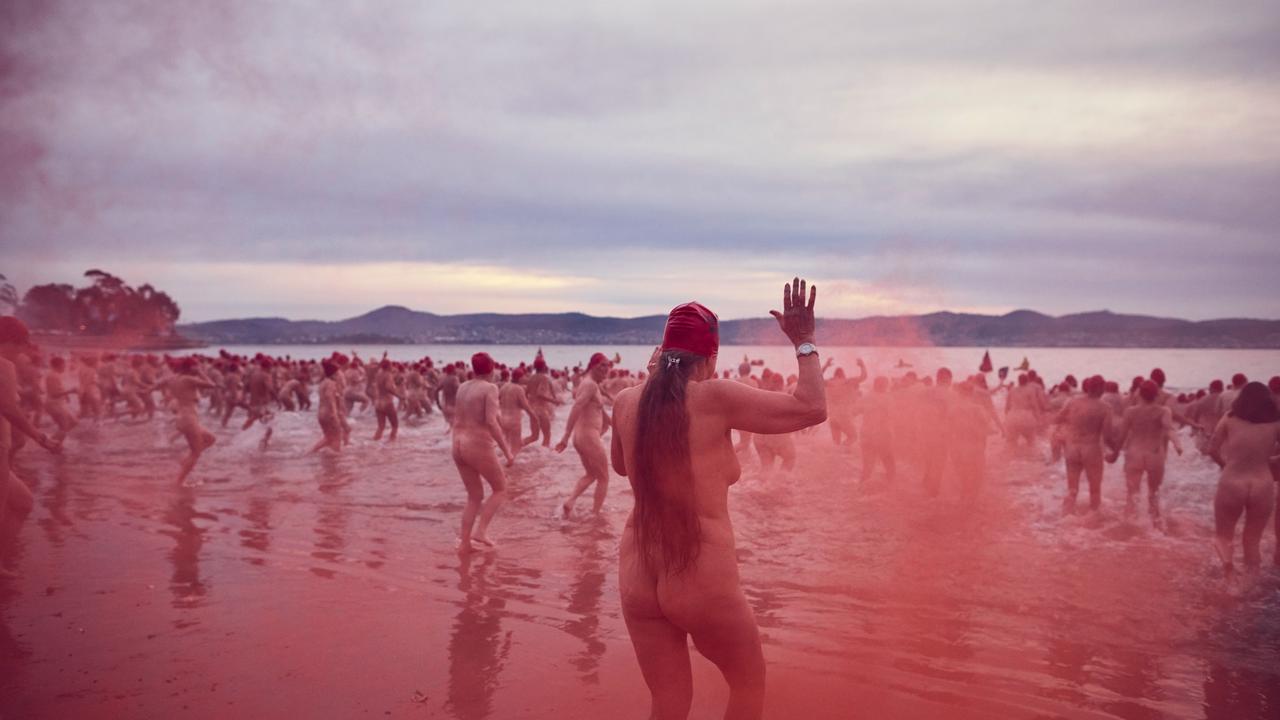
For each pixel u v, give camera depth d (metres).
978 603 6.29
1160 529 9.12
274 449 16.25
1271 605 6.26
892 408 12.56
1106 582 6.87
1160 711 4.29
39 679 4.40
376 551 7.77
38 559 7.11
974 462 10.67
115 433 19.19
